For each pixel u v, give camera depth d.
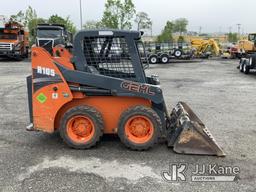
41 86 6.20
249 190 4.77
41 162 5.67
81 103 6.38
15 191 4.68
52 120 6.27
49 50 6.48
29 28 44.59
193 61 34.31
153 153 6.09
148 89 6.11
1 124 8.00
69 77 6.13
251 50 33.28
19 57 31.41
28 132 7.32
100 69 6.30
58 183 4.92
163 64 30.59
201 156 5.98
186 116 6.42
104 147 6.38
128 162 5.69
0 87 13.99
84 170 5.37
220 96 12.38
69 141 6.21
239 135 7.34
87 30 6.17
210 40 37.31
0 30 30.34
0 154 6.03
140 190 4.73
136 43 6.22
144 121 6.16
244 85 15.67
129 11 38.88
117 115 6.38
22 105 10.19
